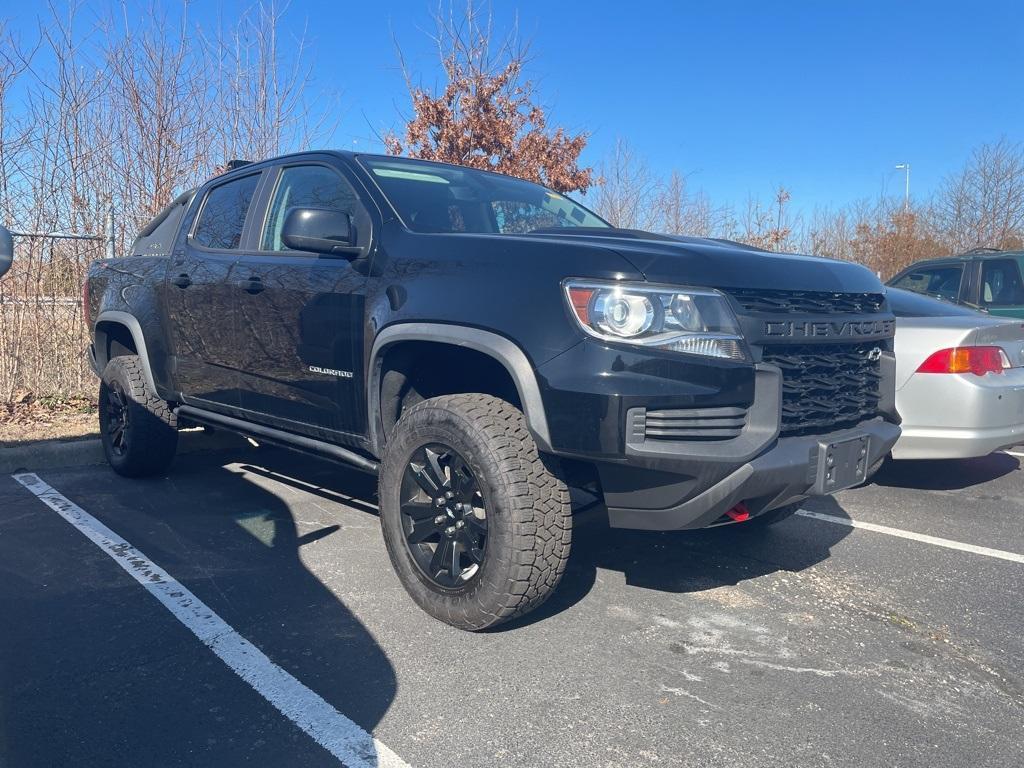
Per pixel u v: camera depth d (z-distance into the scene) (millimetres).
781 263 3068
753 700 2691
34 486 5109
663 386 2646
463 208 3869
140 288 5070
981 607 3504
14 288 6840
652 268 2748
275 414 4043
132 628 3137
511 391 3387
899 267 17484
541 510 2879
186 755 2326
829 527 4598
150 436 5051
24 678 2746
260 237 4254
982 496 5270
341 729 2473
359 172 3822
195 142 8562
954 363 4797
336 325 3555
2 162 6926
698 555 4098
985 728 2559
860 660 3000
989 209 20125
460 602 3049
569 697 2678
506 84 10406
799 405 3031
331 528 4367
